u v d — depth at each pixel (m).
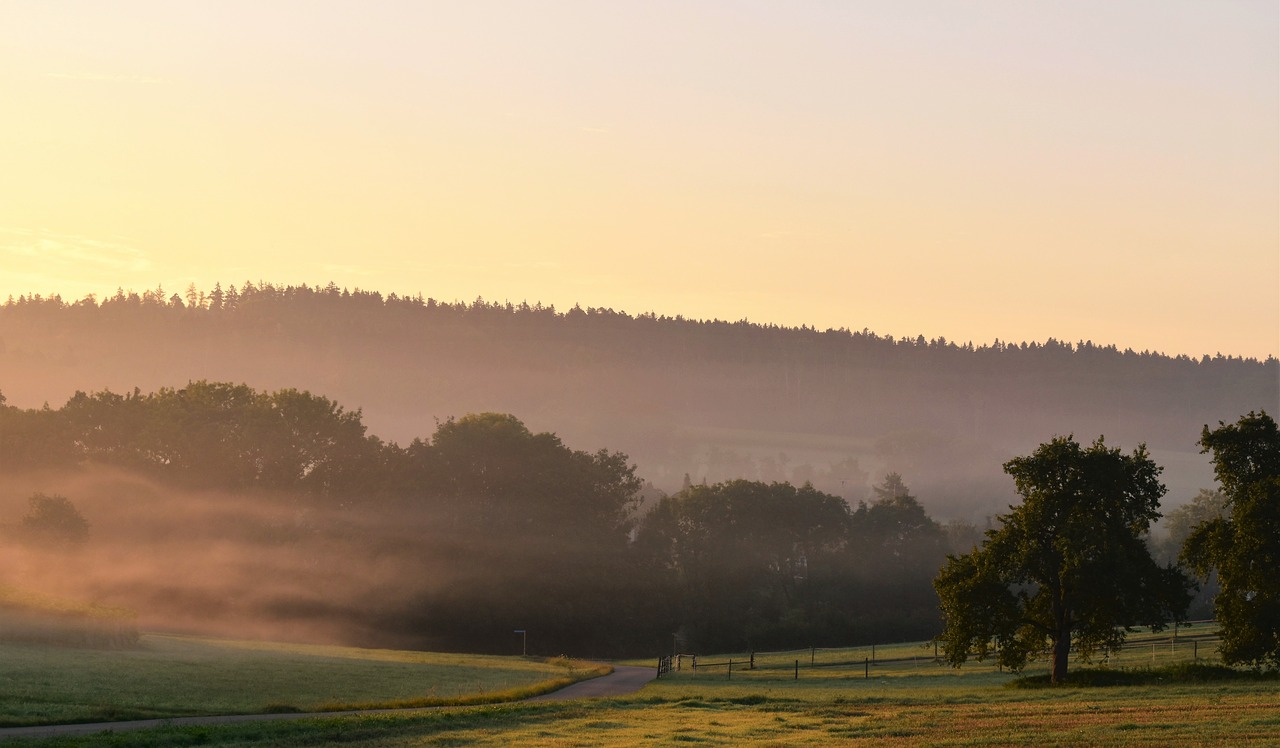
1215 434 66.88
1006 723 41.25
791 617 152.50
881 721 44.06
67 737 37.97
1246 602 61.94
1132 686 57.91
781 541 162.62
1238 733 35.91
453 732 41.97
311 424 150.00
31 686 51.19
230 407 153.25
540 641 142.50
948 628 67.75
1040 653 69.19
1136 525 67.81
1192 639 94.69
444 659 94.12
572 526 147.75
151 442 145.38
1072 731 38.03
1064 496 65.81
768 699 55.16
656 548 160.12
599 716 48.16
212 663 69.75
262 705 50.03
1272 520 62.09
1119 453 67.12
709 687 68.75
